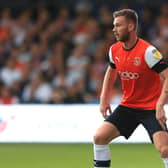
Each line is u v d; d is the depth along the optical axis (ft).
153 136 62.44
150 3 198.18
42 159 106.11
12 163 101.14
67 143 131.64
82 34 186.70
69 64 173.99
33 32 187.83
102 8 197.47
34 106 133.90
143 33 188.85
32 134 133.08
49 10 199.31
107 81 68.95
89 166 97.14
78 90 159.33
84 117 132.57
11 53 178.09
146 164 99.09
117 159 105.19
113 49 65.87
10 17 192.75
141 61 62.95
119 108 66.49
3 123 133.90
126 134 65.98
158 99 63.36
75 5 200.23
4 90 160.76
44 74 167.94
